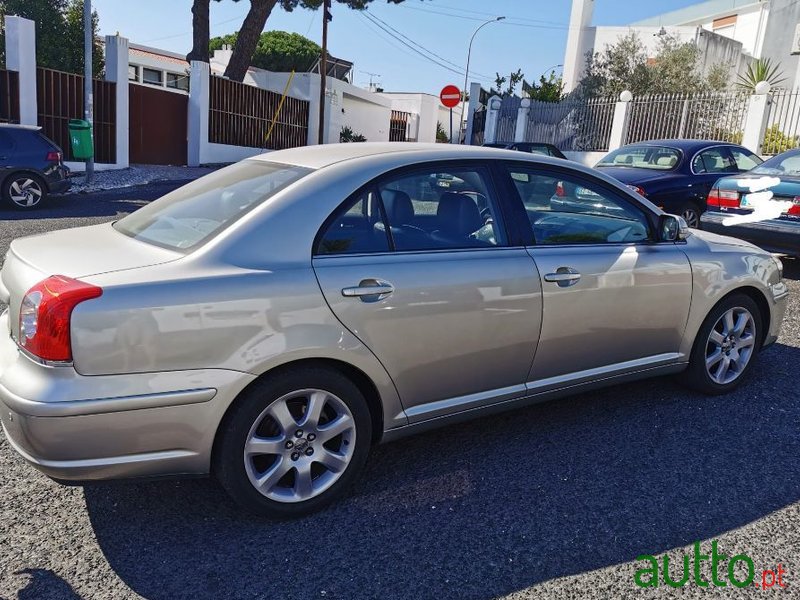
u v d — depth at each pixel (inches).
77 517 111.9
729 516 115.5
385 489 123.2
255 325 102.9
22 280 103.7
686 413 157.4
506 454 136.9
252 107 863.7
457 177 129.3
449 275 121.0
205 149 766.5
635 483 126.0
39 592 93.3
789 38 987.9
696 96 657.6
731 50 1096.2
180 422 99.5
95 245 114.8
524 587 96.9
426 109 1545.3
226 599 93.4
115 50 635.5
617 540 108.3
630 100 697.0
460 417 130.0
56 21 935.0
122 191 549.0
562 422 152.3
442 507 117.4
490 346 127.6
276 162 130.6
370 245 116.6
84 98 607.2
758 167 309.4
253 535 108.3
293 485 113.5
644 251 149.3
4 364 101.7
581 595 95.4
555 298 133.9
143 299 96.6
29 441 94.3
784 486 125.5
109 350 94.6
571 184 144.3
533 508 117.2
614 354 147.4
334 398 112.3
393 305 114.8
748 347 170.9
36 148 438.6
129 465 98.5
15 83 547.8
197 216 118.1
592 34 1133.1
